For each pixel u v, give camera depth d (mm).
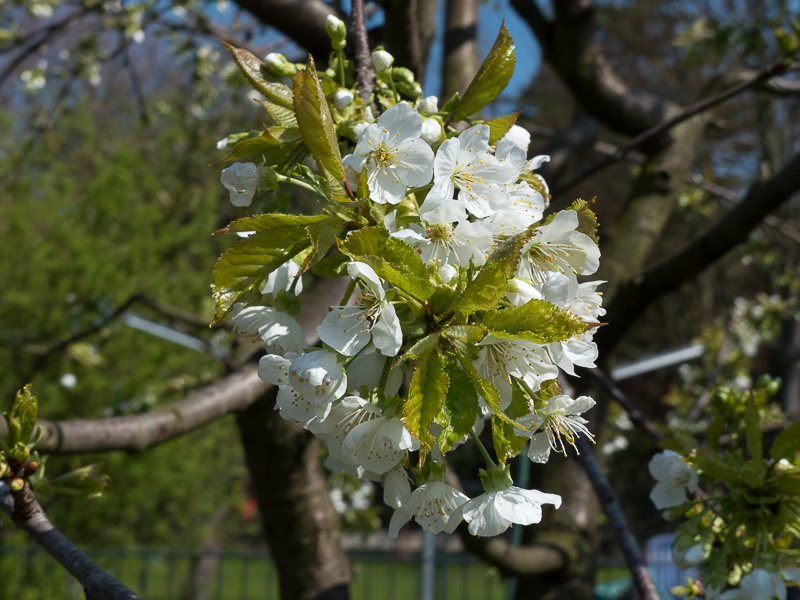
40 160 10547
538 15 3885
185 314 3979
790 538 1667
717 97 2850
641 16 14078
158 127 12805
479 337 925
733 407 2020
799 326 8438
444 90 3342
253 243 1007
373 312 977
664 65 13914
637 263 3684
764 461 1574
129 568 10109
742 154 13062
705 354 7207
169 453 9820
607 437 4492
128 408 5805
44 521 1155
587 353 1060
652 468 1785
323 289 2500
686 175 3881
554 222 1018
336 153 1006
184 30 4469
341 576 2982
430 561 8242
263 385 2170
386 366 1045
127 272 11000
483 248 1027
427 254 1025
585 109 3900
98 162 11562
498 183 1086
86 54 4996
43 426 1660
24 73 5898
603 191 13852
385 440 1026
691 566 1622
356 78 1387
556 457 3584
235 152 1203
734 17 6102
